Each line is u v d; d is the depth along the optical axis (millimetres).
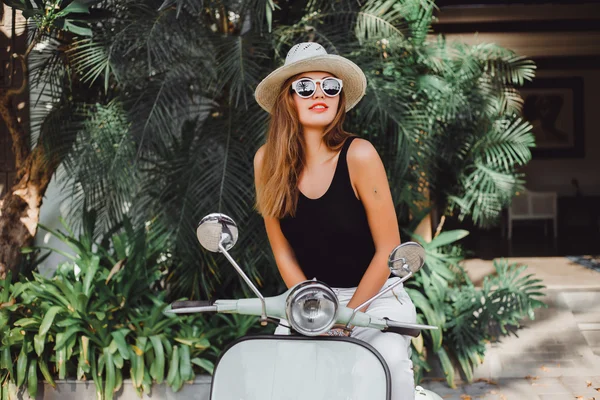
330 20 4859
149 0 4566
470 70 5477
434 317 4684
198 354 4320
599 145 12125
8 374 4172
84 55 4508
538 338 5199
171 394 4109
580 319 5543
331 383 1822
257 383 1860
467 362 4754
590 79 12086
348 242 2322
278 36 4586
